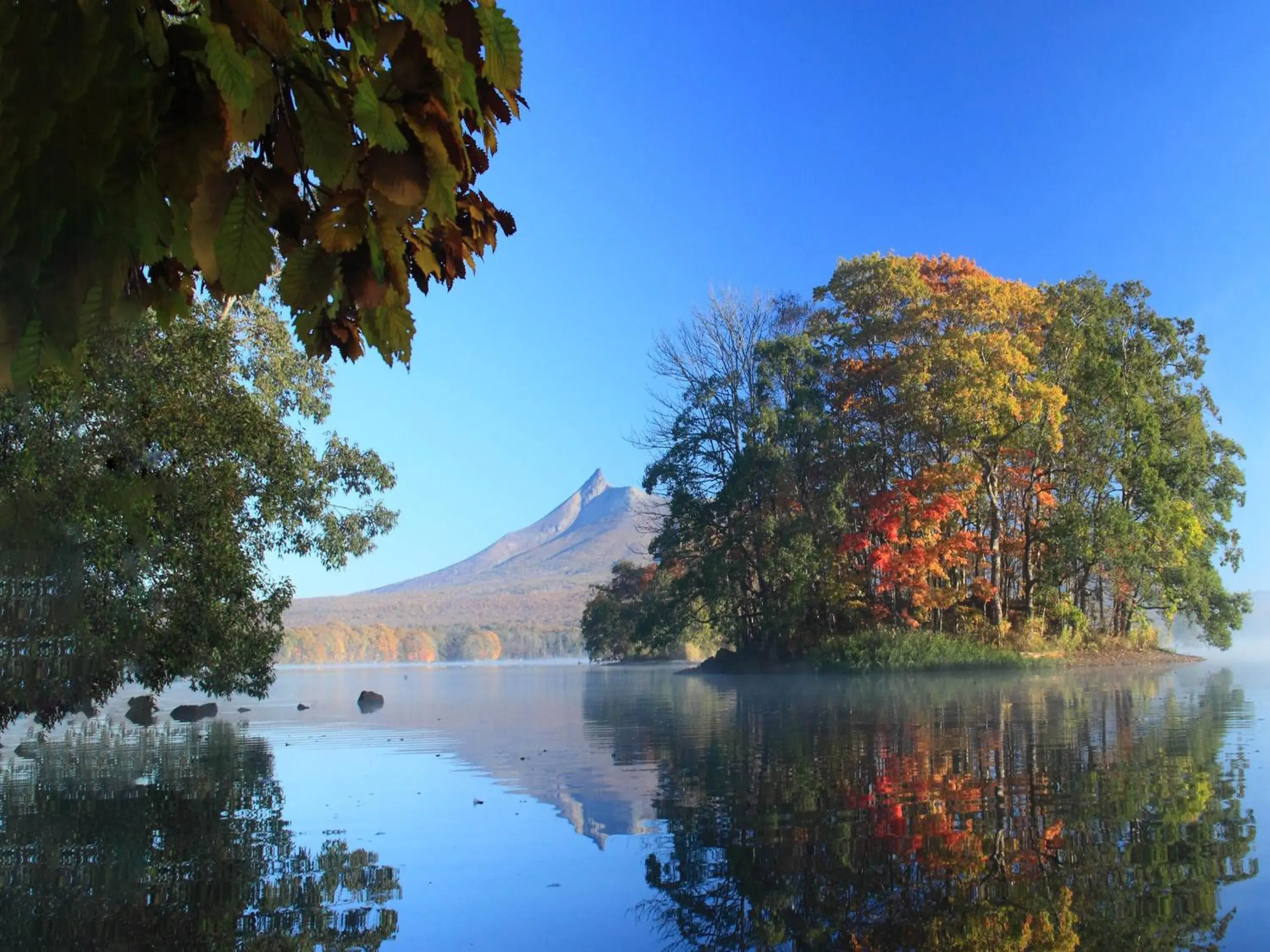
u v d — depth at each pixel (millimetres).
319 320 1656
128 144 1242
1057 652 32312
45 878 4473
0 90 1163
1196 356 36594
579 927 3553
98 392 9672
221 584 11570
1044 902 3666
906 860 4395
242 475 12906
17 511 8891
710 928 3486
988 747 8617
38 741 12961
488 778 7777
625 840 5156
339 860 4832
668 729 11930
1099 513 32250
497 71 1423
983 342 29406
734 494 30578
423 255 1669
